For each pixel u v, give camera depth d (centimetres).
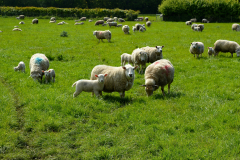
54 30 3591
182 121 727
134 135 657
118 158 560
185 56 1770
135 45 2256
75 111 793
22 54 1823
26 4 9881
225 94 965
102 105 851
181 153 556
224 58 1636
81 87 902
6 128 674
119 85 912
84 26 4488
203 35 2817
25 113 780
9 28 3738
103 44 2364
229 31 3272
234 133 644
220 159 535
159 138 630
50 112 768
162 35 2920
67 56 1808
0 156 568
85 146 612
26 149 602
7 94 920
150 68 971
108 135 655
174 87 1109
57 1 9819
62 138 647
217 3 5828
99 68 970
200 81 1186
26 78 1177
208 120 725
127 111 802
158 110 812
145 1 10594
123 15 6994
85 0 10262
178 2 6319
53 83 1121
